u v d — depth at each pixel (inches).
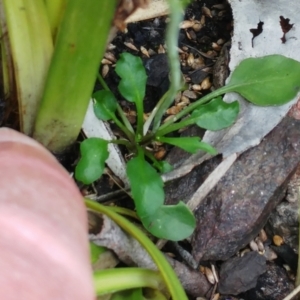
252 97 8.0
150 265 7.7
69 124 7.3
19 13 6.9
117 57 8.8
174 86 5.3
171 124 7.9
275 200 8.2
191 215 7.3
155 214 7.3
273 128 8.1
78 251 5.1
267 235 8.4
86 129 8.0
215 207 7.9
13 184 5.1
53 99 7.0
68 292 4.9
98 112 7.9
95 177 7.4
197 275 7.9
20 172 5.3
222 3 9.4
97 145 7.4
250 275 8.0
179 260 8.0
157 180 7.2
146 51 8.9
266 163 8.1
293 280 8.2
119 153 8.1
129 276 7.1
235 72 8.1
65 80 6.8
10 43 7.0
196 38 9.2
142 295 7.5
